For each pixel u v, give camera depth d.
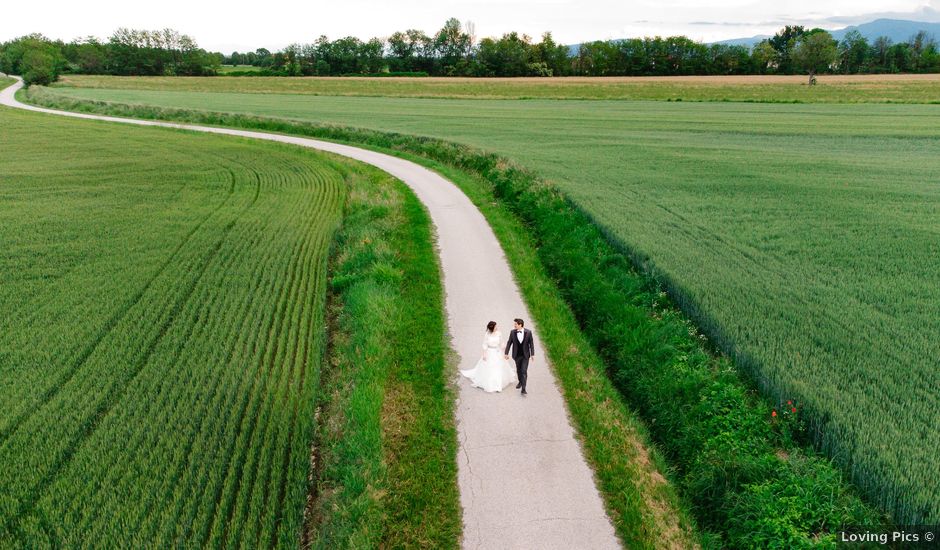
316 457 10.23
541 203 25.23
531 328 14.60
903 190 27.33
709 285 15.71
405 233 22.22
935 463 8.73
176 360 13.10
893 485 8.38
